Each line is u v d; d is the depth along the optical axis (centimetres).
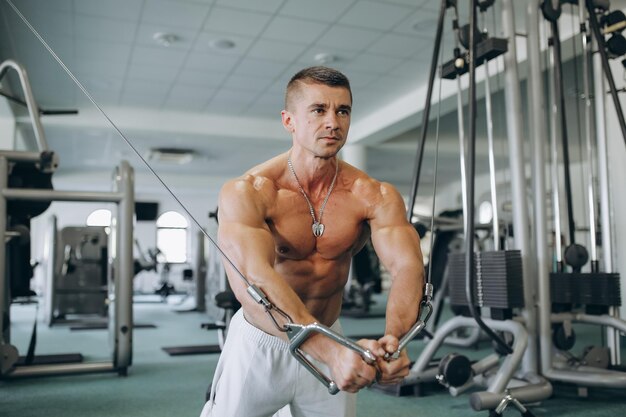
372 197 123
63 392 332
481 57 276
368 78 675
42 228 1437
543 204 302
